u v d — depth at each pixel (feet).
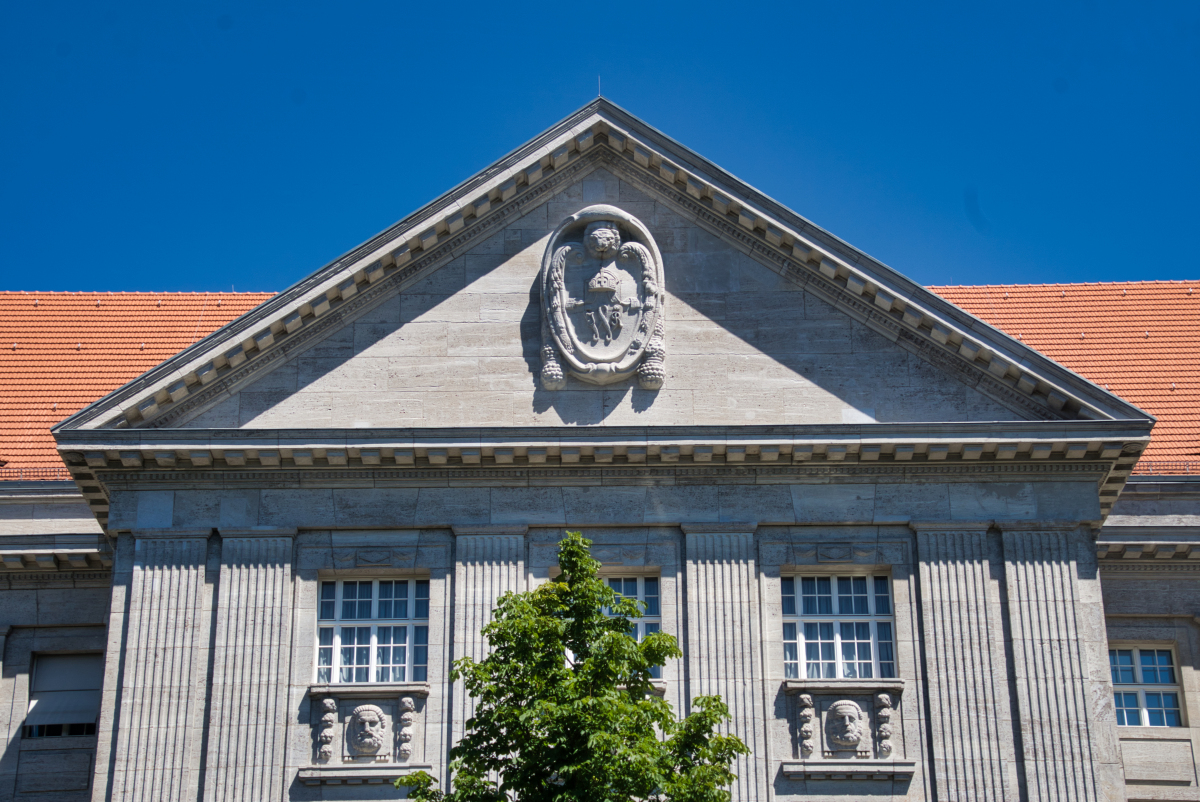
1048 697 89.25
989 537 92.53
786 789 88.12
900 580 92.17
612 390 94.48
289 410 94.12
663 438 91.81
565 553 78.89
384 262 95.09
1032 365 92.58
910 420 93.97
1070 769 87.86
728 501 93.09
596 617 76.84
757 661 90.22
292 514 92.63
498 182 95.96
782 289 96.22
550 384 94.22
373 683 89.51
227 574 91.25
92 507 97.45
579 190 98.07
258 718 88.58
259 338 93.91
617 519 92.58
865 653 92.12
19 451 111.55
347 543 92.63
